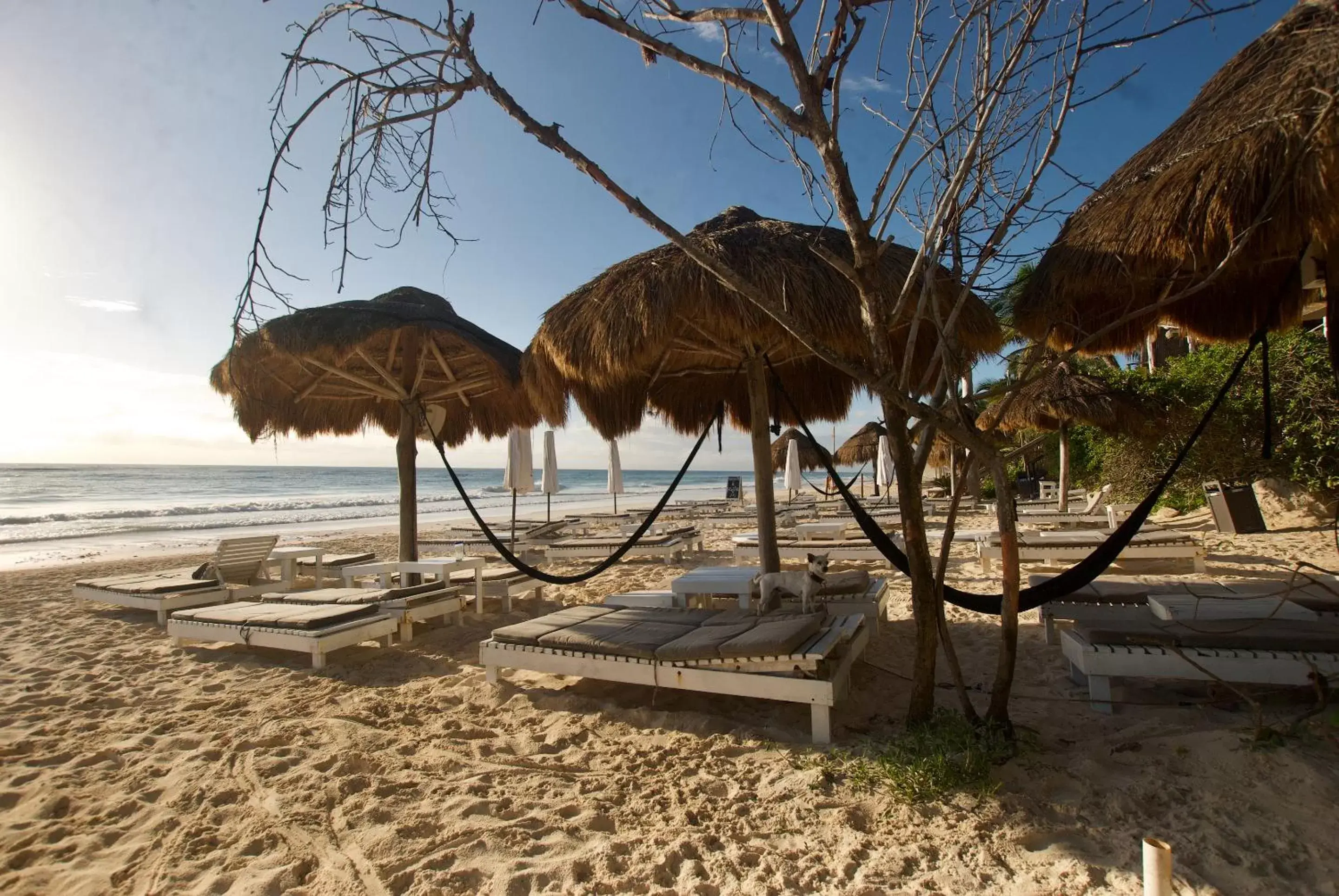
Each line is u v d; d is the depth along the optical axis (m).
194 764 3.21
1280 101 2.44
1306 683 3.06
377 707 3.95
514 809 2.68
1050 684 3.91
